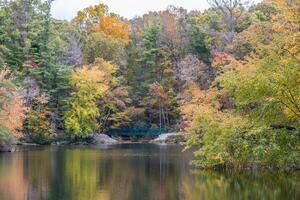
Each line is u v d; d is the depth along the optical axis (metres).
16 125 42.25
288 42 15.19
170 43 61.78
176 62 59.78
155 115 62.62
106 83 56.75
